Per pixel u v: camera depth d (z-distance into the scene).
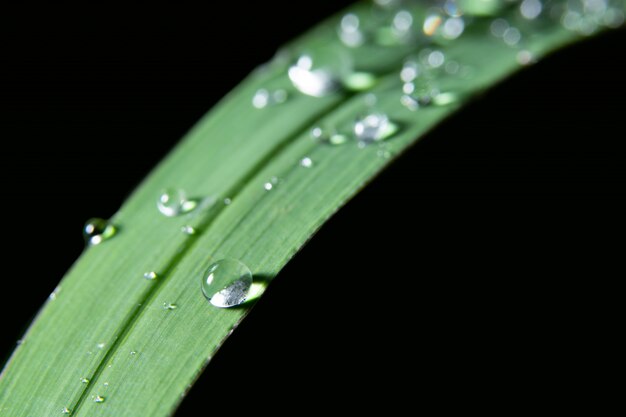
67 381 0.11
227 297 0.11
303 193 0.11
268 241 0.11
